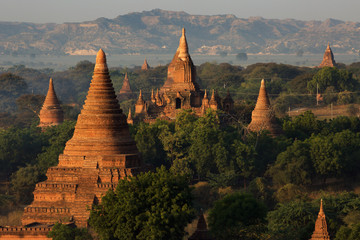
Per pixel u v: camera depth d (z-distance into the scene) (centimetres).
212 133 13088
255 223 7575
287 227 9050
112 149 9956
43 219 9519
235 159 12875
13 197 12312
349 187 12825
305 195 11112
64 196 9612
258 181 11781
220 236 7538
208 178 12606
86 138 10050
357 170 13438
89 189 9519
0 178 14275
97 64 10300
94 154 9906
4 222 10294
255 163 13075
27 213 9612
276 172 12681
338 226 9294
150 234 7394
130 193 7694
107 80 10281
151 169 10244
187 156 13288
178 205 7731
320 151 12794
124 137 10175
